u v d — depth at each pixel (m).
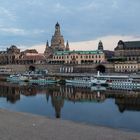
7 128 48.69
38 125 52.41
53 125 52.94
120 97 115.94
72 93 135.88
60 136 44.16
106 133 47.19
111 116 73.94
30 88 165.75
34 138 42.53
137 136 45.50
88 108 88.12
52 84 195.88
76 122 60.84
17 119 58.25
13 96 124.00
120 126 61.19
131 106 91.12
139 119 69.75
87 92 139.50
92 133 46.84
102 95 124.88
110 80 179.38
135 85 157.12
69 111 82.50
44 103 100.62
